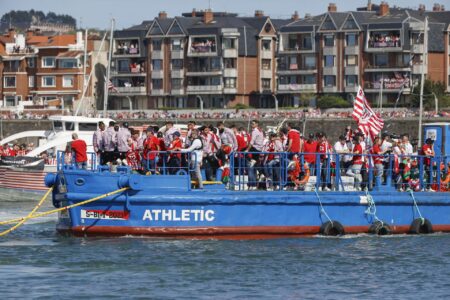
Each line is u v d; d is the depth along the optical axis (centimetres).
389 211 5878
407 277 5006
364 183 5891
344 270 5116
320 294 4656
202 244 5512
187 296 4578
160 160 5744
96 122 10712
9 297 4538
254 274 4984
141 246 5453
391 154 5953
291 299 4559
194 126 5750
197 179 5578
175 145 5641
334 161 5953
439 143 6669
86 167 5941
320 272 5059
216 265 5138
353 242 5728
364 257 5391
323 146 5941
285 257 5338
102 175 5466
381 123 7188
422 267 5216
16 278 4881
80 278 4878
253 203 5553
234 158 5747
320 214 5697
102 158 5997
